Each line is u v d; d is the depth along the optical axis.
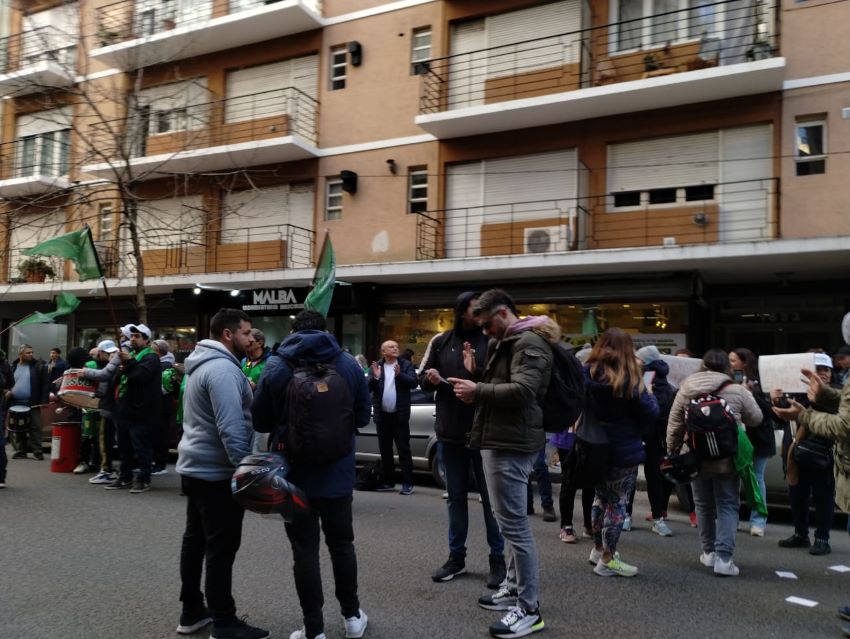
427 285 13.91
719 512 5.14
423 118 13.01
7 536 5.89
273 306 14.86
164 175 16.31
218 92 16.19
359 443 9.62
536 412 3.84
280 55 15.61
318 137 15.12
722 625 4.03
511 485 3.83
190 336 16.73
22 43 17.09
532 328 3.89
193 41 15.62
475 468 4.74
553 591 4.63
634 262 11.15
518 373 3.72
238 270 15.54
